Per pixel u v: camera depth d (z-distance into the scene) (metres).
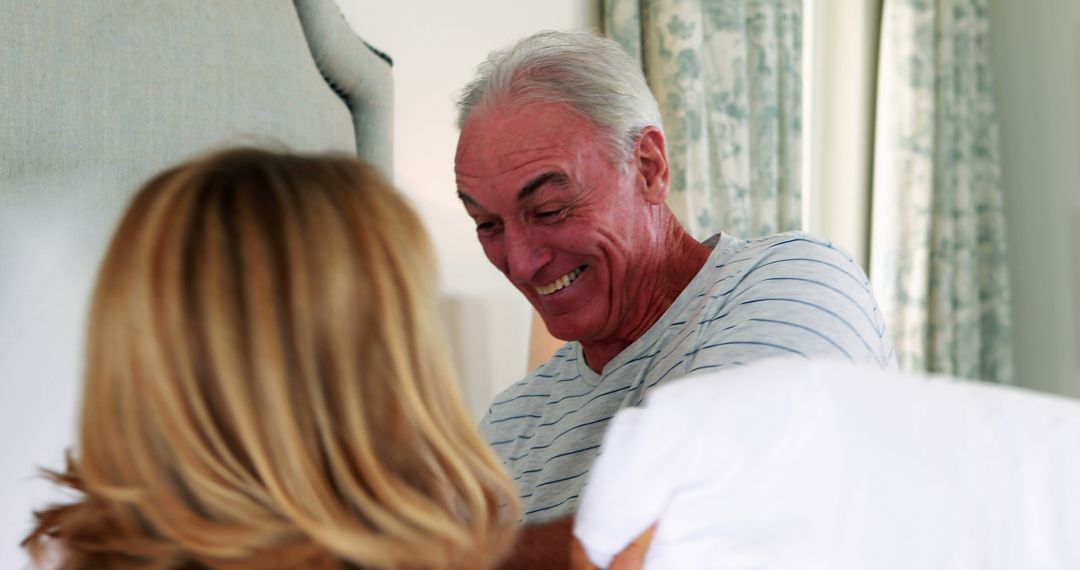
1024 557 0.77
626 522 0.79
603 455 0.81
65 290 1.36
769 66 3.50
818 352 1.17
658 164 1.54
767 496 0.79
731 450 0.80
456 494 0.80
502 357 2.62
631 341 1.57
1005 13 4.57
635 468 0.79
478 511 0.78
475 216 1.54
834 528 0.78
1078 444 0.81
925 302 4.11
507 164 1.46
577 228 1.48
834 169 4.22
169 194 0.78
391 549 0.72
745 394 0.81
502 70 1.51
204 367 0.74
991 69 4.55
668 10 3.01
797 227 3.66
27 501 1.28
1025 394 0.85
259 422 0.73
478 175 1.49
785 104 3.62
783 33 3.60
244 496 0.72
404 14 2.34
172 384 0.73
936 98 4.18
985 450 0.80
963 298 4.25
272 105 1.74
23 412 1.29
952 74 4.17
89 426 0.75
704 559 0.78
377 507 0.73
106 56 1.44
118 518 0.73
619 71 1.51
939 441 0.80
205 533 0.70
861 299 1.34
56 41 1.37
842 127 4.21
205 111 1.59
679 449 0.79
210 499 0.71
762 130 3.50
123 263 0.76
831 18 4.20
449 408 0.82
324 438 0.74
